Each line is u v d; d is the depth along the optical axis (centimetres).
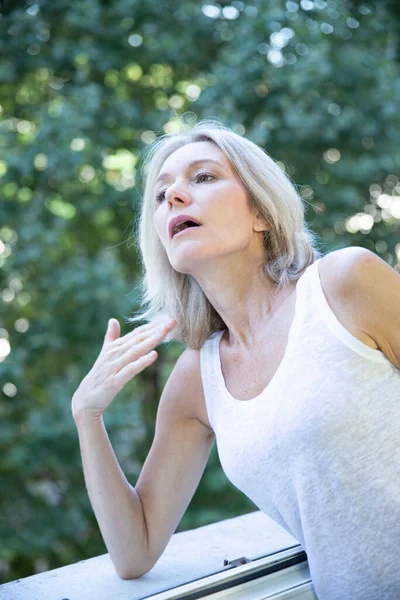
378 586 98
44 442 343
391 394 92
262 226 107
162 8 346
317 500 96
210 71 361
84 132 334
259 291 107
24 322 365
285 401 95
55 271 338
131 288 358
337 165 323
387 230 339
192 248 103
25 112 359
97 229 394
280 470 99
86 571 125
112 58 344
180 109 380
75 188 358
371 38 333
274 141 325
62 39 338
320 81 305
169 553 132
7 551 339
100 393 112
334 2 322
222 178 106
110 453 117
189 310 118
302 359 95
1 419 355
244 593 114
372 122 318
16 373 339
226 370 110
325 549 100
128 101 350
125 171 376
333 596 104
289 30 318
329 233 330
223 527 145
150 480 121
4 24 339
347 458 92
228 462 105
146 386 420
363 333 93
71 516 362
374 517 94
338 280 94
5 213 339
